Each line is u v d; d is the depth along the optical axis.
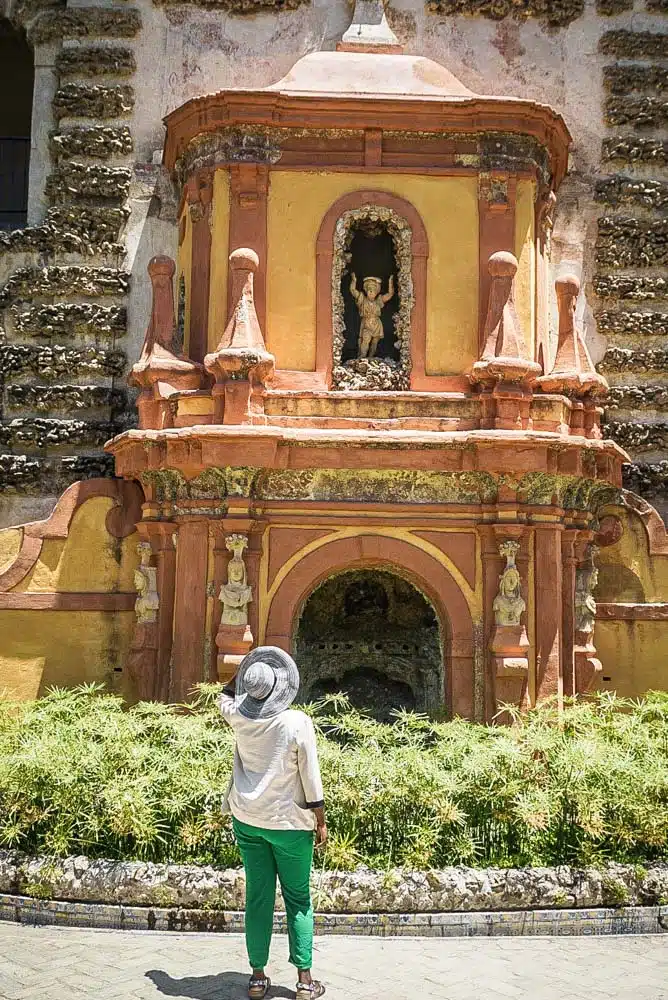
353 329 12.95
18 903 7.80
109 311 15.12
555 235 15.59
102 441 14.90
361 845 8.27
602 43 15.79
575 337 12.51
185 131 12.72
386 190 12.47
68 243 15.26
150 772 8.45
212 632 11.73
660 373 15.33
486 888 7.73
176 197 15.43
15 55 18.78
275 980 6.54
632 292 15.42
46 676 13.22
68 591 13.31
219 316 12.42
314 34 15.66
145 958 6.93
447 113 12.35
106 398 14.97
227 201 12.52
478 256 12.46
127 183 15.36
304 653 13.23
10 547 13.47
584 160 15.72
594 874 7.90
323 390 12.13
